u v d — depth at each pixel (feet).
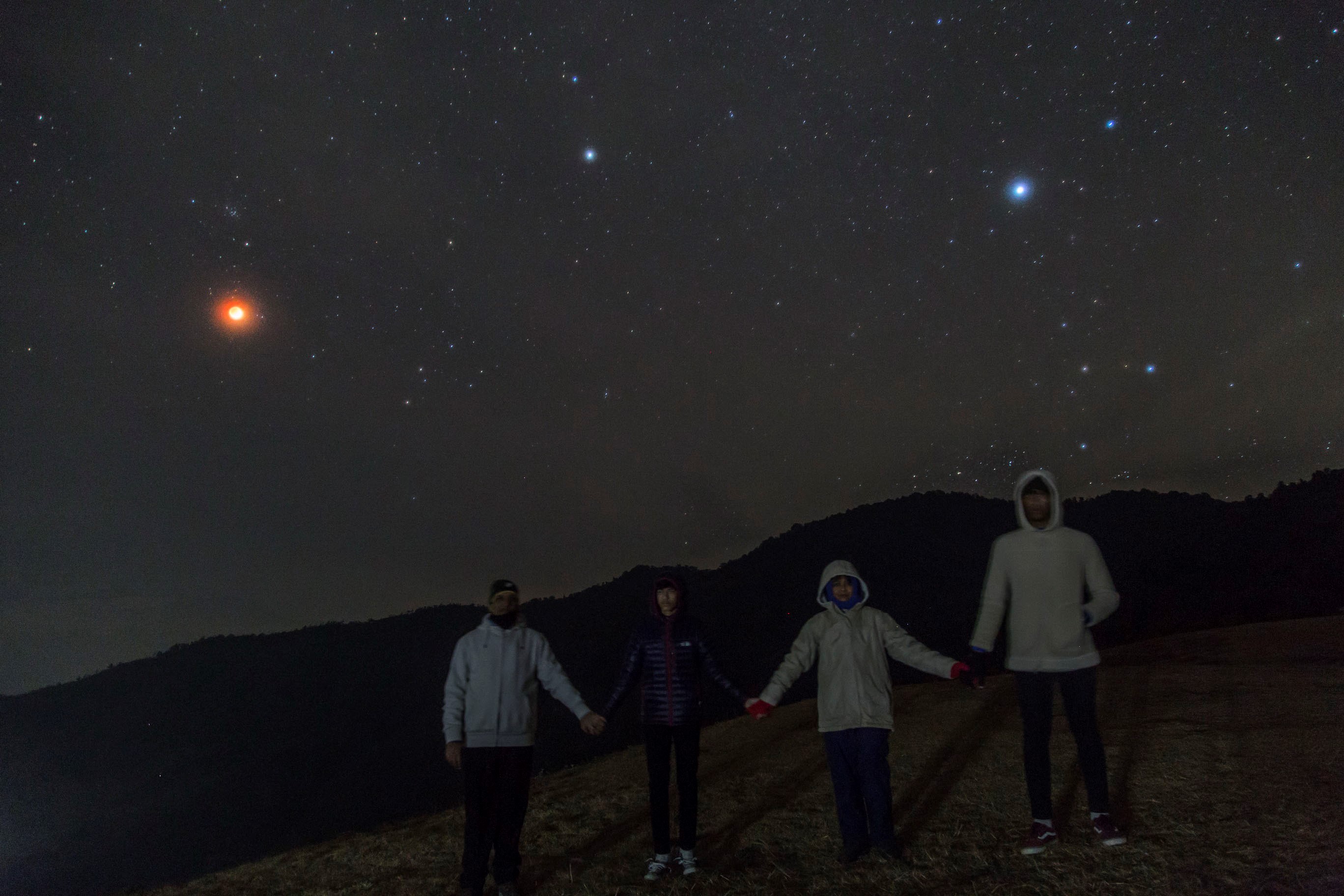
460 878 15.12
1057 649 14.05
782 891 13.75
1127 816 15.43
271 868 19.90
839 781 14.74
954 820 16.57
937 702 31.19
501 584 15.37
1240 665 31.12
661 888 14.52
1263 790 15.90
